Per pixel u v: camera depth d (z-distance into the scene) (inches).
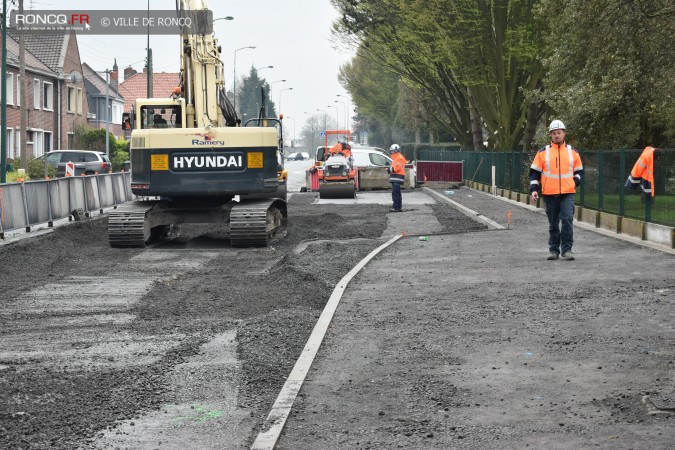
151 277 1078.4
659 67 1768.0
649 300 735.7
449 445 413.1
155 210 1482.5
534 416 450.0
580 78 2009.1
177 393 527.5
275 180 1459.2
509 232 1371.8
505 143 3063.5
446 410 465.7
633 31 1700.3
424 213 2022.6
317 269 1047.0
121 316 806.5
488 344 606.9
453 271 952.3
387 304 766.5
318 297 872.3
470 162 3238.2
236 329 724.0
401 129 6953.7
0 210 1363.2
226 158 1439.5
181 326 747.4
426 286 856.3
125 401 510.9
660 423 431.8
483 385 508.4
